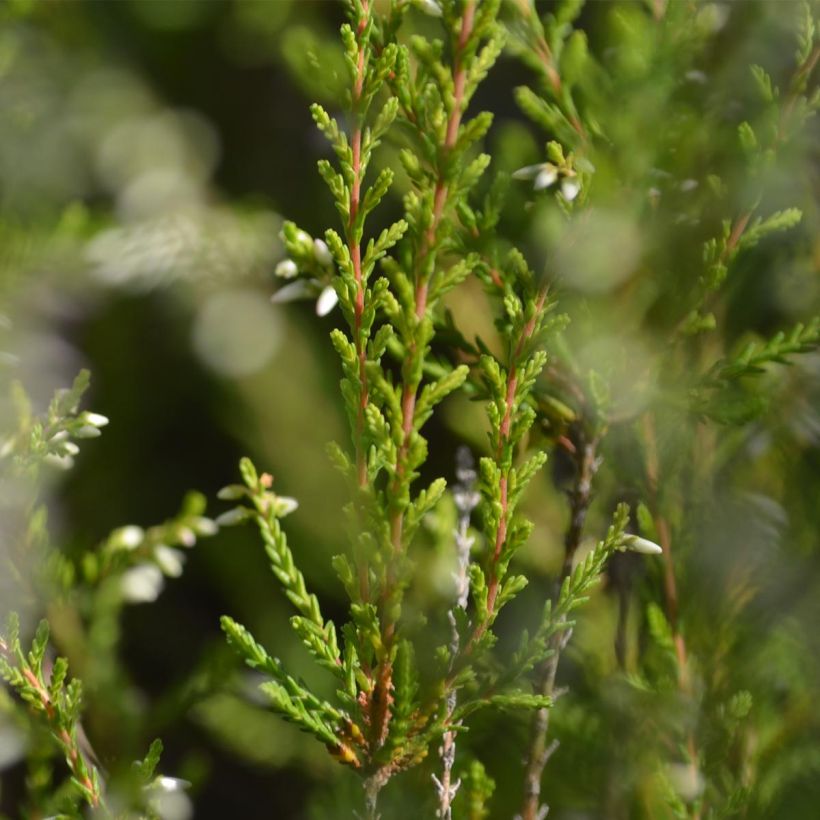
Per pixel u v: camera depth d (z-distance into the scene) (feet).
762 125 1.62
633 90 1.65
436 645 1.65
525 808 1.60
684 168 1.65
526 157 1.68
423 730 1.55
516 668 1.54
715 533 1.69
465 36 1.53
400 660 1.52
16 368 1.95
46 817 1.64
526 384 1.54
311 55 1.60
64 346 2.27
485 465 1.53
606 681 1.69
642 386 1.63
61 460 1.66
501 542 1.53
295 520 2.27
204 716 1.91
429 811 1.64
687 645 1.68
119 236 2.34
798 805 1.67
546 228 1.61
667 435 1.66
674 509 1.69
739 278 1.67
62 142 2.41
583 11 1.79
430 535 1.70
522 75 1.95
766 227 1.61
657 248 1.64
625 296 1.64
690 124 1.65
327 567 2.24
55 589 1.73
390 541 1.52
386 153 1.74
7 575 1.71
